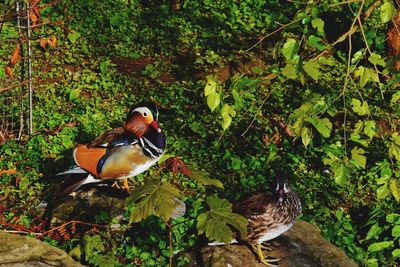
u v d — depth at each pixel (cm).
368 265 930
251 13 1639
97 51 1471
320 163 1152
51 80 1351
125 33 1550
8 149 1106
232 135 1200
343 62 1466
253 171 1116
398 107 826
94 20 1565
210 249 830
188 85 1373
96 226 920
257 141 1193
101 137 945
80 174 938
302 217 991
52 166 1081
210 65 1452
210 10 1658
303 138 755
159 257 885
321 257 843
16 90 1230
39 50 1443
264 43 1533
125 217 938
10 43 1414
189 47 1520
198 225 625
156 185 636
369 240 981
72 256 862
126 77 1381
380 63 762
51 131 1170
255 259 821
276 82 1355
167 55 1483
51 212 958
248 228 796
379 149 1198
